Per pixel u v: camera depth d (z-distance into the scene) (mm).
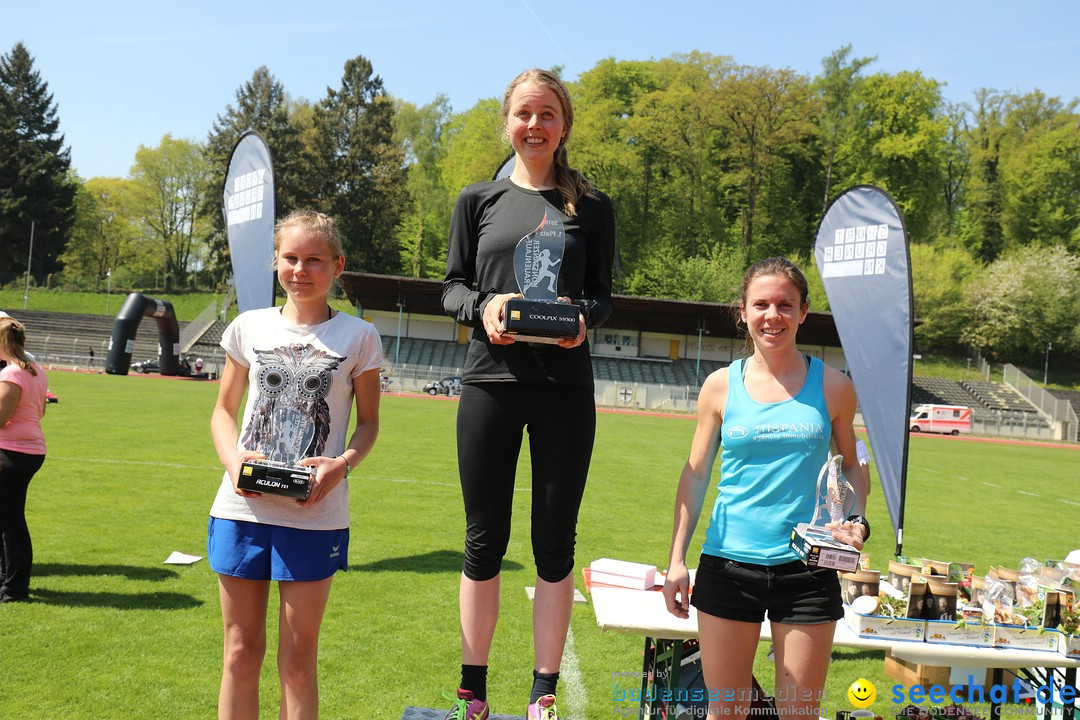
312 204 69625
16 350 5055
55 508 8023
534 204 3066
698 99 65562
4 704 3568
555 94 3074
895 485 5906
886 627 3340
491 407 2922
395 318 50688
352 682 4141
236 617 2678
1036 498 14727
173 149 75625
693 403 44875
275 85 71312
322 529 2662
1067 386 59969
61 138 69750
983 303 59812
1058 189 65688
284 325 2877
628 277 64312
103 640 4492
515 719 3178
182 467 11023
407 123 73062
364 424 2893
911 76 65438
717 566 2773
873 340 6102
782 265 2932
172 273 76125
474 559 2969
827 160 67625
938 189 67312
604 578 3824
